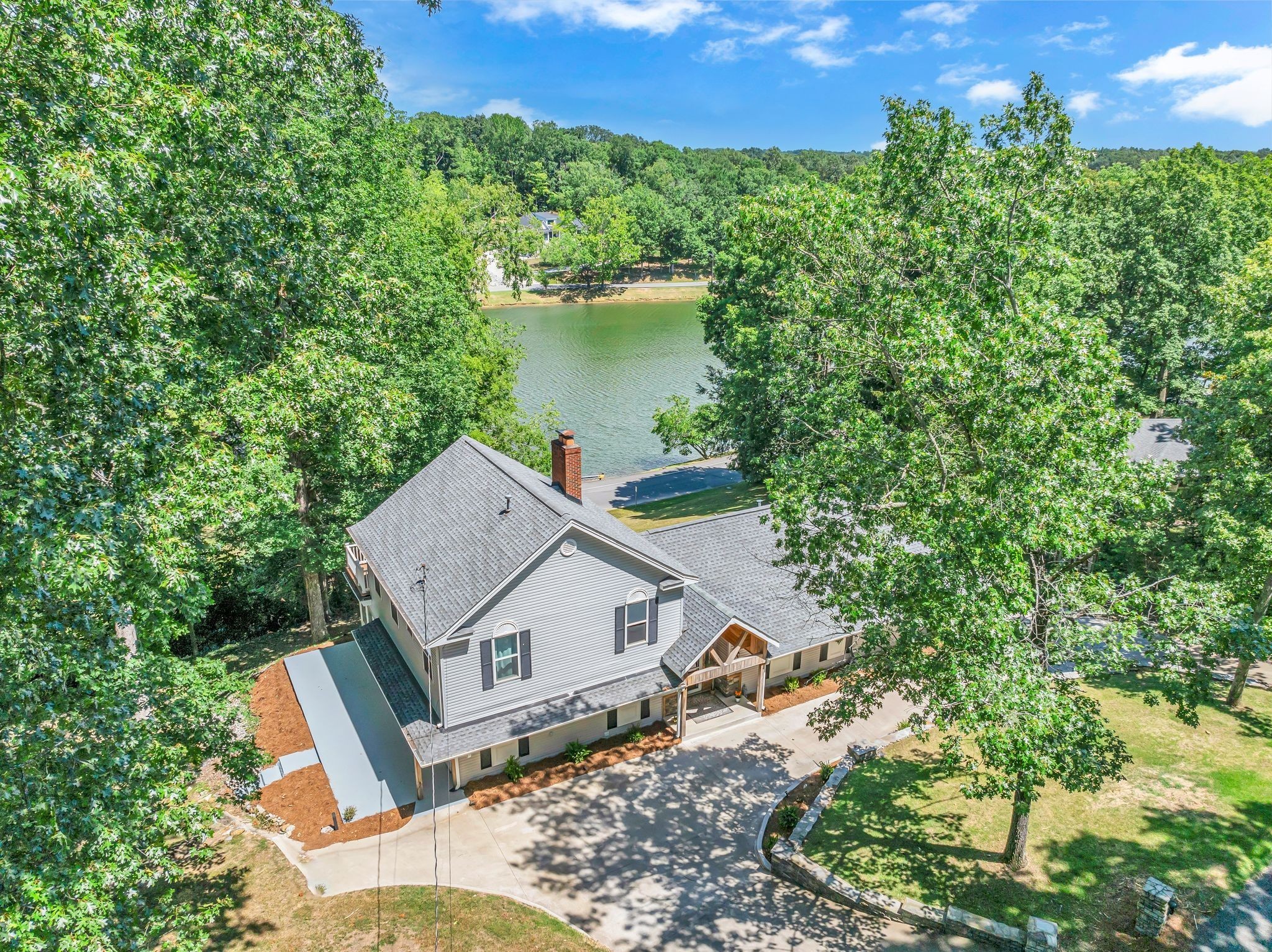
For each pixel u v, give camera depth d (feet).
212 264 59.36
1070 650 44.65
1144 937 46.06
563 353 289.12
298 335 63.82
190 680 50.03
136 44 53.36
